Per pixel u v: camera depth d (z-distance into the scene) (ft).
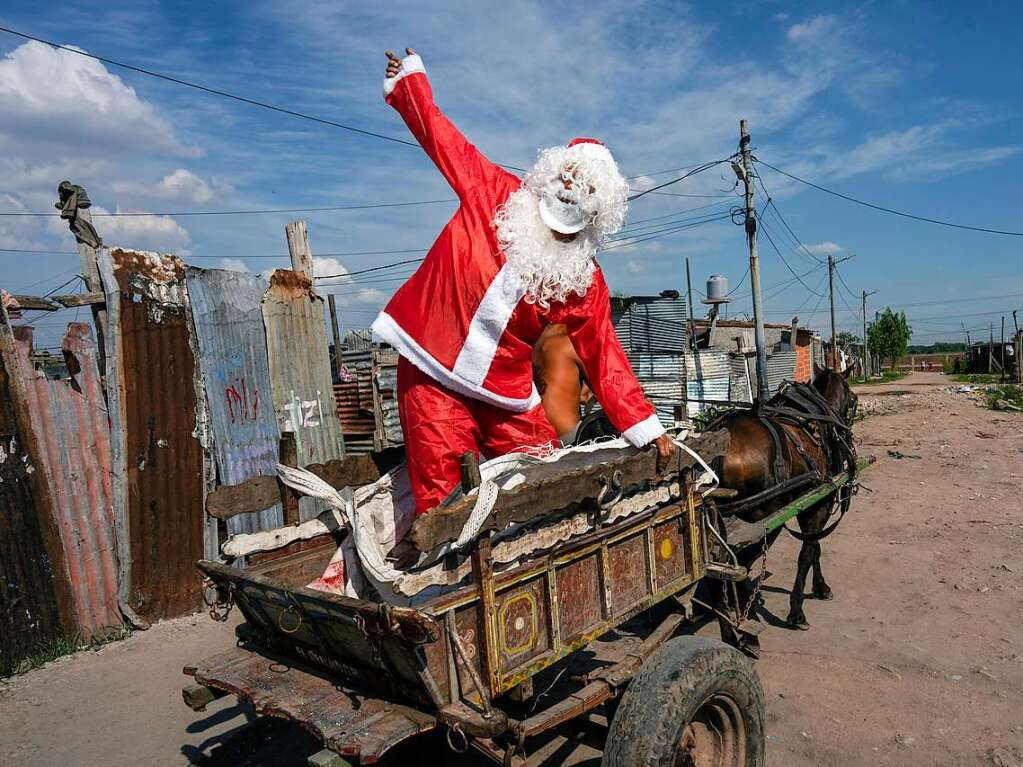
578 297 11.28
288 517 11.89
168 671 18.31
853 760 13.00
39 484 19.49
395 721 8.23
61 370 27.71
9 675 18.33
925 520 29.35
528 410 11.78
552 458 10.69
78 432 20.36
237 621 21.66
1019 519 28.63
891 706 14.82
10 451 18.99
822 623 19.45
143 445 21.16
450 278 10.77
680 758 9.71
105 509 20.85
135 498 20.97
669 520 12.19
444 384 10.98
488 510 8.25
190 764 14.03
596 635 10.25
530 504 8.96
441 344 10.83
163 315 21.66
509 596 8.98
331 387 26.50
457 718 8.00
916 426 59.82
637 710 9.22
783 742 13.70
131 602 20.85
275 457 24.39
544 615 9.55
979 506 31.22
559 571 9.81
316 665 10.00
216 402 22.81
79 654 19.57
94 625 20.48
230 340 23.34
